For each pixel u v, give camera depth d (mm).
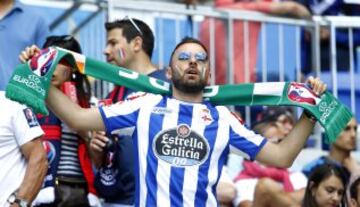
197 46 11367
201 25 17141
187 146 11125
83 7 16938
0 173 11680
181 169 11055
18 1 15055
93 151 13023
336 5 19031
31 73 11242
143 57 13672
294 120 16875
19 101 11188
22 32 14289
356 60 18156
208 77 11398
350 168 16250
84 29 16828
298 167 16891
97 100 13828
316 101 11578
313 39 17812
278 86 11680
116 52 13656
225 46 17156
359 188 14055
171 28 16906
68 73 12398
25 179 11648
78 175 13188
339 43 18047
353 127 16250
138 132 11188
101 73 11648
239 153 11383
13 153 11758
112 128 11242
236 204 15516
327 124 11523
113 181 13086
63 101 11273
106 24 13805
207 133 11188
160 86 11570
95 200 13234
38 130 11789
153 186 11039
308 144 17641
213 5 18516
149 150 11125
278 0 18609
